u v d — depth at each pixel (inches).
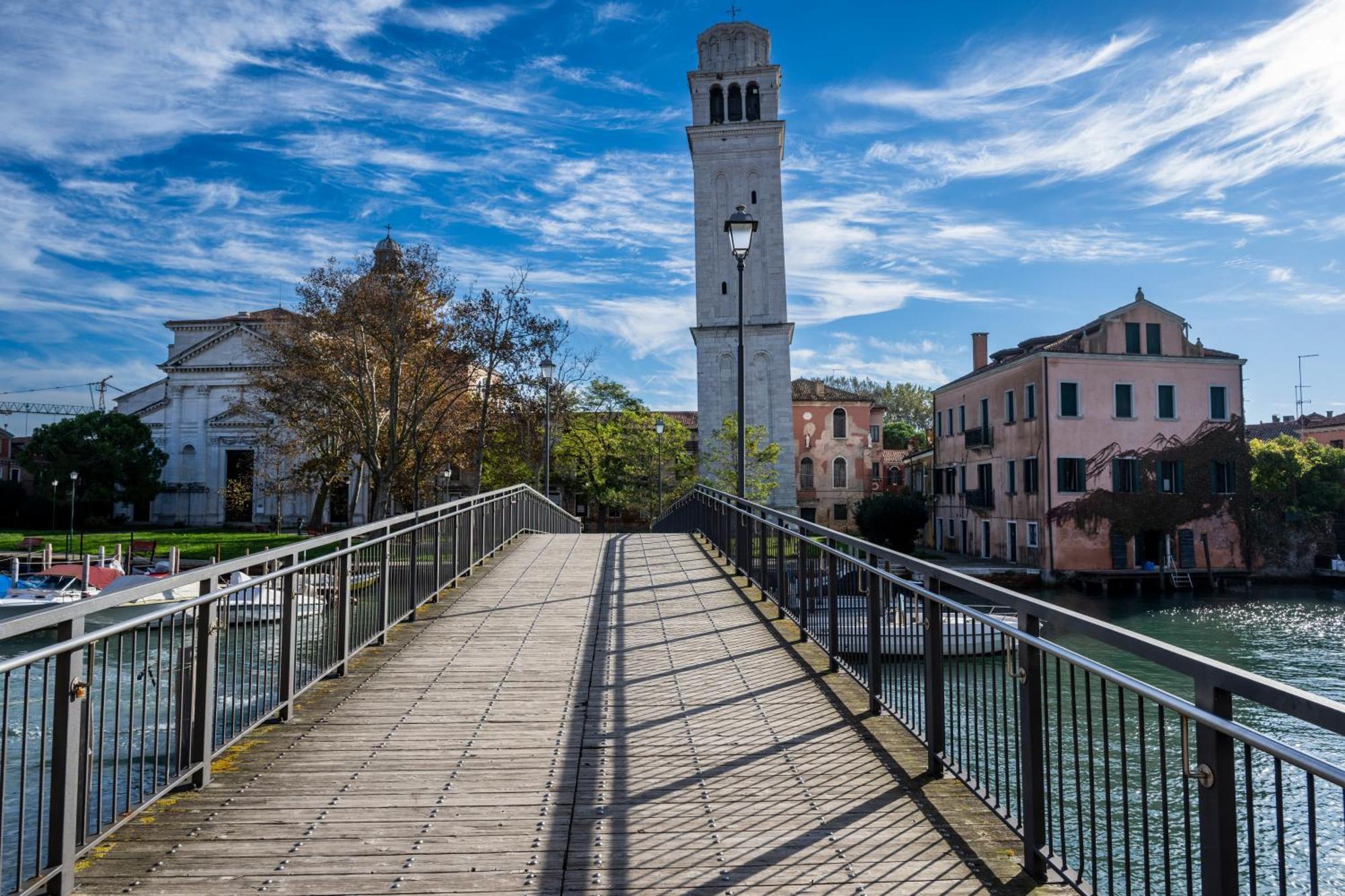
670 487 2449.6
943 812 186.1
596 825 181.3
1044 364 1691.7
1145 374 1708.9
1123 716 123.1
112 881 155.8
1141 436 1699.1
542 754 225.8
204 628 204.5
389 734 242.4
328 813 187.5
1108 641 125.6
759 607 434.6
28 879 142.6
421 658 331.6
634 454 2474.2
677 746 231.5
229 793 198.4
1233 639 1174.3
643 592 483.5
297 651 263.9
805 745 231.0
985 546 1974.7
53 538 2250.2
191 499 2817.4
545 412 1362.0
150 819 182.9
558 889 153.9
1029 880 155.3
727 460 1889.8
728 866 161.9
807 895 150.9
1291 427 2527.1
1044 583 1674.5
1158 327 1726.1
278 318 1900.8
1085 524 1668.3
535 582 519.8
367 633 342.3
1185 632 1224.8
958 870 159.6
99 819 162.7
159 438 2874.0
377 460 1654.8
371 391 1557.6
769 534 446.3
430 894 151.7
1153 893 180.2
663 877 158.2
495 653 339.3
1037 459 1717.5
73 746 151.9
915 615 225.3
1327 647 1115.3
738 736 239.5
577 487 2549.2
